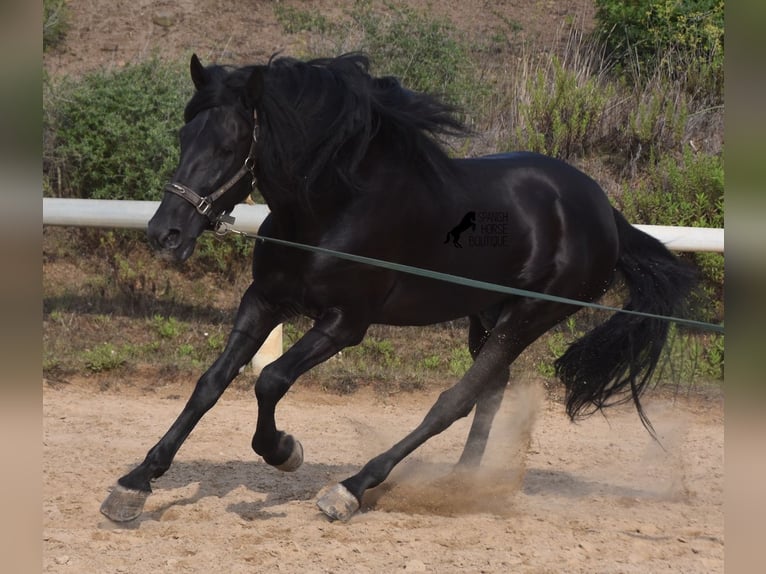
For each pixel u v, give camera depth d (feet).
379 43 50.49
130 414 33.58
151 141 43.19
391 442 31.48
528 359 40.01
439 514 24.57
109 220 37.22
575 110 48.37
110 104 43.62
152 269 43.27
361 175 22.82
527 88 49.78
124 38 54.75
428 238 23.88
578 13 59.00
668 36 53.62
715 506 26.14
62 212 37.06
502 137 48.08
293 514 23.52
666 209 43.80
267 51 53.93
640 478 29.22
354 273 22.71
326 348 22.82
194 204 20.93
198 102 21.42
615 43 54.60
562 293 26.09
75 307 41.45
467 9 58.85
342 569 19.16
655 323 27.22
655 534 23.07
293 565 19.27
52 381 36.83
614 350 27.07
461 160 25.67
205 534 21.24
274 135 21.56
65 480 25.34
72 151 43.52
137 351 39.04
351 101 22.34
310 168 22.08
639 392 28.55
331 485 26.48
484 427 27.27
